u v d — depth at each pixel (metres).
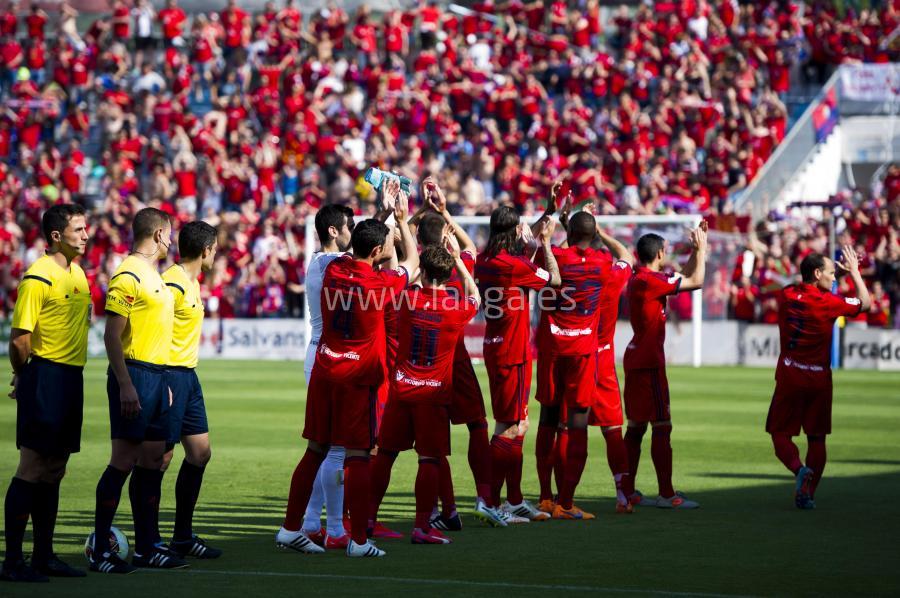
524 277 29.81
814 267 34.22
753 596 22.12
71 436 24.06
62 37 126.88
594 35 121.69
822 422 33.69
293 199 109.25
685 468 41.12
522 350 30.36
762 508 33.12
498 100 113.56
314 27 125.38
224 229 102.38
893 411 59.78
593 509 33.09
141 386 24.48
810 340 33.59
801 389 33.50
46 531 23.81
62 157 115.50
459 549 26.97
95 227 105.00
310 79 120.06
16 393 24.00
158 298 24.67
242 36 124.81
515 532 29.28
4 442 47.22
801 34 116.81
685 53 114.75
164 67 125.94
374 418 26.25
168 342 25.03
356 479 25.97
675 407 61.12
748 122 108.31
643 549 26.94
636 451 33.81
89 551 24.67
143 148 117.38
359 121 114.81
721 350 93.81
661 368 33.41
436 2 131.88
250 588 22.69
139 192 113.00
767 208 101.50
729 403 63.16
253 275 100.75
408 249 27.53
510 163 106.25
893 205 94.38
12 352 23.62
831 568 24.73
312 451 26.53
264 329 100.00
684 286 33.16
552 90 118.88
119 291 24.08
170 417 25.09
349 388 25.92
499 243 30.16
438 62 120.88
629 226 91.62
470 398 29.69
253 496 34.66
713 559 25.75
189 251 26.05
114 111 119.25
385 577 23.73
